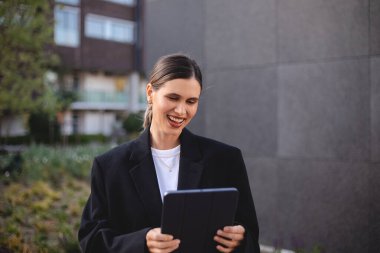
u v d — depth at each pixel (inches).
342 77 146.7
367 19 140.8
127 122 959.0
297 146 158.2
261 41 167.9
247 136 172.6
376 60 139.3
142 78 1177.4
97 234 63.0
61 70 949.2
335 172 148.4
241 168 67.3
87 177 363.3
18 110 319.9
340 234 146.7
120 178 65.0
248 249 61.1
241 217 65.8
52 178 350.6
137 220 63.2
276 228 163.6
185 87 58.2
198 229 56.9
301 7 156.3
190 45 191.2
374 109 139.7
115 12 1048.2
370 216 140.1
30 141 836.0
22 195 262.7
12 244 159.3
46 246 159.2
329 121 149.9
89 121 1112.2
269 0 164.7
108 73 1114.1
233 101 176.9
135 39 1093.8
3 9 213.9
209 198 55.5
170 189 65.1
